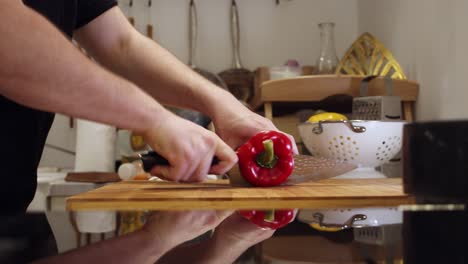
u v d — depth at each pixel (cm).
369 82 145
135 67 89
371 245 22
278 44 225
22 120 76
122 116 63
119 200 69
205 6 226
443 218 26
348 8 223
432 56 139
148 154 75
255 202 69
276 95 152
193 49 224
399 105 131
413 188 35
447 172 33
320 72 173
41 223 29
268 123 92
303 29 225
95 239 24
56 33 54
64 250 22
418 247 21
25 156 78
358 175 109
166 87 90
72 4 82
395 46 170
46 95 54
